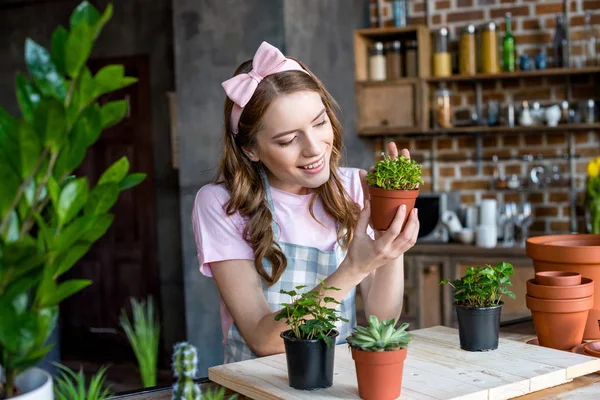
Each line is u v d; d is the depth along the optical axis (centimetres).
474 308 142
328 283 146
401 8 452
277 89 155
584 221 421
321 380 124
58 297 77
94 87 77
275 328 153
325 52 409
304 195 179
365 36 456
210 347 399
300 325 127
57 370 468
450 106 441
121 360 515
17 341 73
